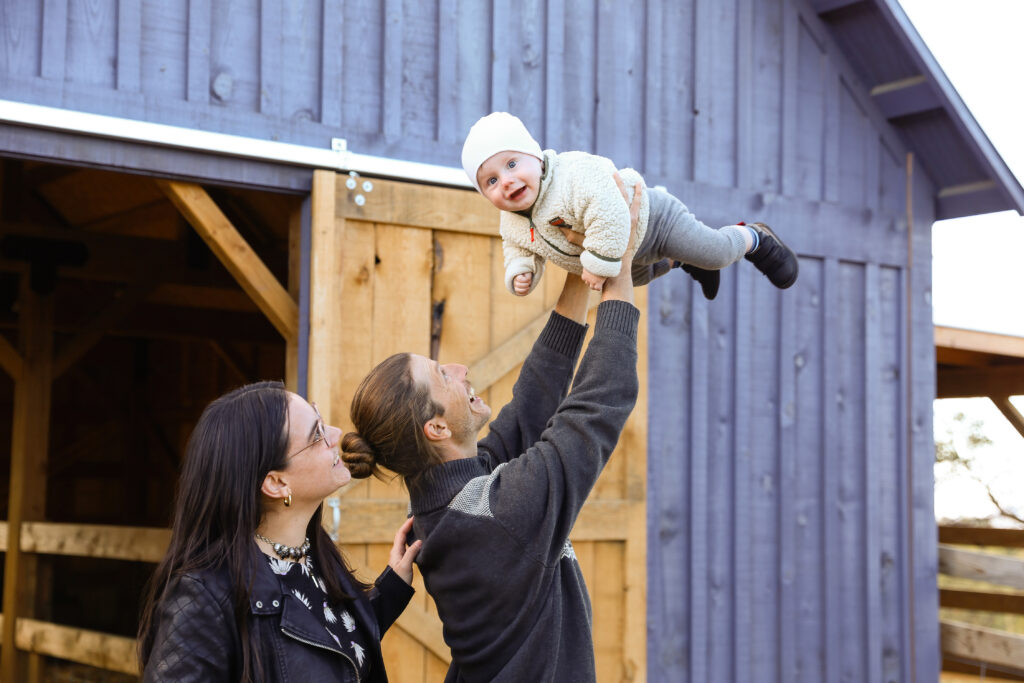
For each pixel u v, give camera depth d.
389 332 3.75
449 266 3.89
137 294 6.43
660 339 4.58
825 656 4.91
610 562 4.13
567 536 1.80
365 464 1.85
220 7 3.64
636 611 4.14
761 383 4.85
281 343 7.99
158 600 1.68
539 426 2.09
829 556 4.96
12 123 3.25
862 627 5.03
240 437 1.71
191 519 1.70
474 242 3.95
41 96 3.30
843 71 5.19
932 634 5.23
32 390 6.14
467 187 4.09
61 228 6.13
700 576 4.59
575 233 1.86
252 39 3.70
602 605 4.10
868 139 5.25
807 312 5.01
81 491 9.17
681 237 1.95
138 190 6.33
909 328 5.30
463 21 4.15
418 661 3.71
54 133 3.32
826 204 5.08
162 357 9.41
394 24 3.98
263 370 8.54
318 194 3.62
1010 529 7.07
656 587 4.48
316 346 3.54
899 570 5.16
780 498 4.85
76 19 3.39
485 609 1.78
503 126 1.82
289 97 3.75
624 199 1.79
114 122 3.38
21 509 5.99
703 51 4.79
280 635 1.67
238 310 7.84
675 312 4.63
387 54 3.96
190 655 1.59
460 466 1.88
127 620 8.48
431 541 1.82
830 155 5.13
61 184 6.54
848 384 5.10
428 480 1.86
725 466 4.71
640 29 4.62
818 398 5.02
